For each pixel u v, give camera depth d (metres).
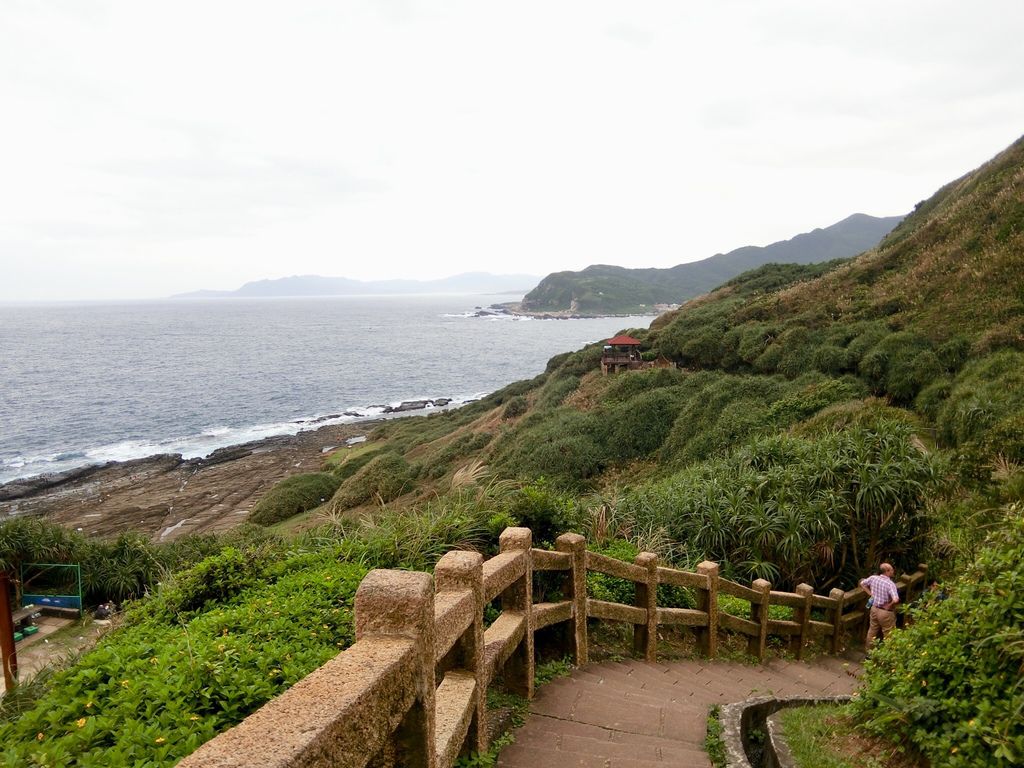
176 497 33.91
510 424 35.97
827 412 19.25
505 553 4.08
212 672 2.86
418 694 2.05
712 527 8.88
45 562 13.21
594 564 5.20
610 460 25.25
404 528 6.08
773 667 6.51
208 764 1.27
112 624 5.26
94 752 2.27
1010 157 32.03
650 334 39.59
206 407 64.31
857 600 8.14
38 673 4.16
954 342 19.91
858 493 8.46
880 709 3.80
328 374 89.19
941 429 15.30
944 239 28.84
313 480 31.66
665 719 4.28
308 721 1.47
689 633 6.79
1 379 79.88
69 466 41.91
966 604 3.76
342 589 4.42
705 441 21.02
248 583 5.07
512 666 4.28
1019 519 4.28
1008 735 2.93
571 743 3.79
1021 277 21.69
